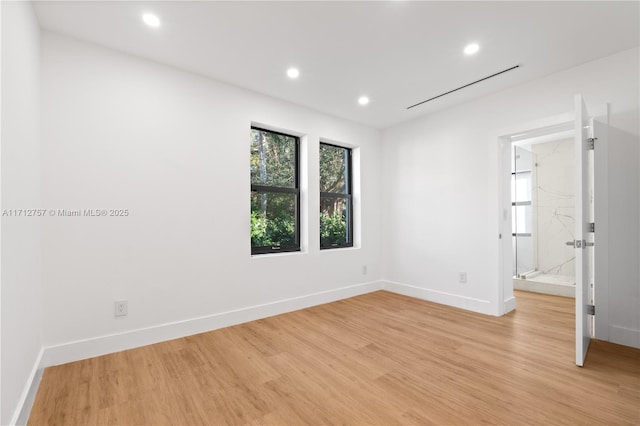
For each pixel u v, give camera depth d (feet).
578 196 6.88
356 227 14.01
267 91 10.46
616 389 5.82
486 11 6.44
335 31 7.14
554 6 6.26
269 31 7.14
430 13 6.51
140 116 8.18
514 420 4.94
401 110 12.24
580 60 8.39
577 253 6.85
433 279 12.45
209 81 9.45
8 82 4.60
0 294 4.20
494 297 10.48
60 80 7.09
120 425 4.91
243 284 10.00
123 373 6.54
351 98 11.06
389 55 8.19
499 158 10.48
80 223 7.25
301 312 10.98
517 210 16.67
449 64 8.66
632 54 7.81
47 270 6.82
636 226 7.76
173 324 8.52
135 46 7.72
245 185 10.14
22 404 5.00
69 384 6.08
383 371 6.61
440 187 12.23
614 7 6.27
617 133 8.02
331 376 6.41
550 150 15.84
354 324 9.67
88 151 7.39
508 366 6.79
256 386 6.04
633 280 7.80
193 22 6.78
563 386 5.94
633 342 7.77
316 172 12.25
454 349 7.73
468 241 11.28
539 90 9.45
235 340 8.39
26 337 5.46
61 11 6.33
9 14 4.68
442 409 5.26
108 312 7.58
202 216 9.17
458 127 11.63
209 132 9.39
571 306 11.62
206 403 5.49
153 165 8.34
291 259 11.28
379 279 14.57
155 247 8.32
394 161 14.16
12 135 4.81
